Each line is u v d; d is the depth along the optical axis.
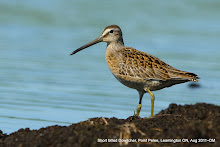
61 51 20.12
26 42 21.09
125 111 13.85
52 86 16.30
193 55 19.22
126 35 21.72
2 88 15.62
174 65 18.14
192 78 11.34
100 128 9.13
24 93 15.38
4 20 23.22
